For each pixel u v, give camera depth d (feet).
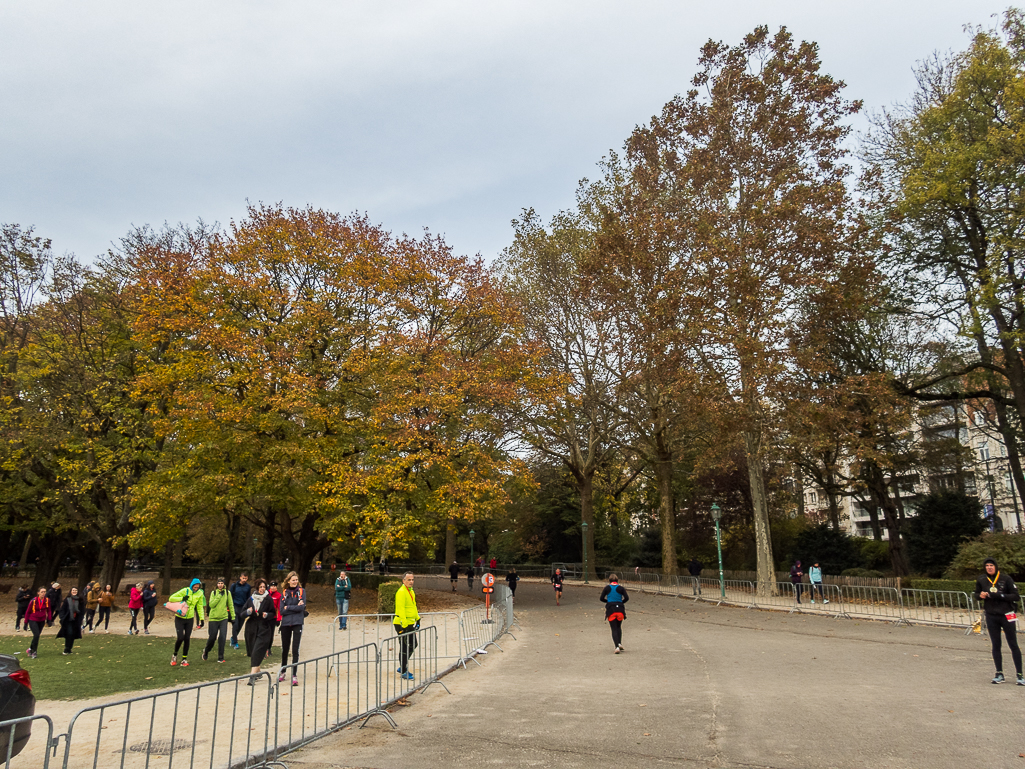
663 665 42.01
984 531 95.96
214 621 48.39
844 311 84.94
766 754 22.21
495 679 38.91
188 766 23.25
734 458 133.49
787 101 89.10
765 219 83.82
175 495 80.43
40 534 122.31
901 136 90.99
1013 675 35.83
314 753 24.25
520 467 91.61
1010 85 73.20
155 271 88.74
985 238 84.38
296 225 94.22
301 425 90.12
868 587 76.43
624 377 106.42
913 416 105.81
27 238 97.96
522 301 124.67
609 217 98.99
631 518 207.21
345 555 158.92
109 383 93.71
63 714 32.83
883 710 27.94
